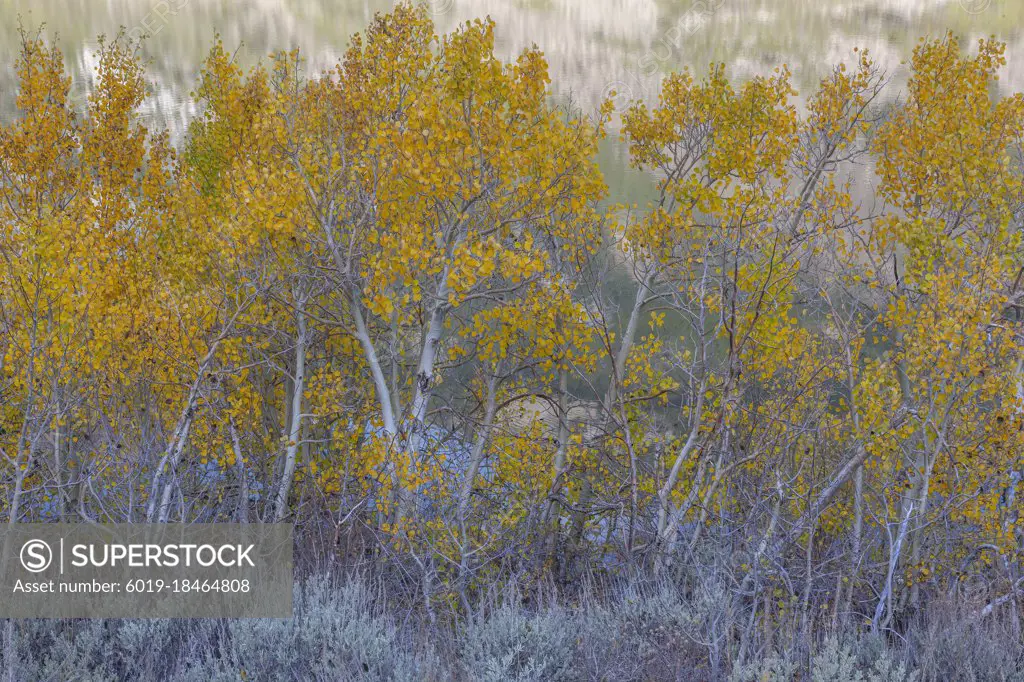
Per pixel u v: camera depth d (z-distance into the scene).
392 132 12.84
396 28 14.10
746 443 13.08
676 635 6.82
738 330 11.94
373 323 15.61
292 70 14.30
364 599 7.73
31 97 18.47
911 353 10.41
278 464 15.47
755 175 15.80
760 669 6.09
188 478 13.15
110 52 19.02
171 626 6.94
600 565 12.81
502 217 13.56
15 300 10.38
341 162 13.15
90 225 11.84
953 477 10.17
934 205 14.09
